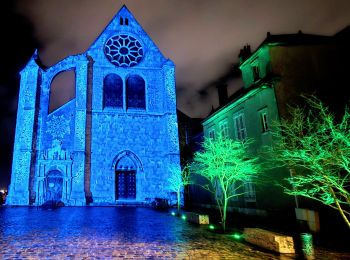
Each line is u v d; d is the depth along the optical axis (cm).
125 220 1889
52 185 3472
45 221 1781
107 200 3494
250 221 1814
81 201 3347
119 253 946
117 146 3697
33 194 3372
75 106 3697
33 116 3531
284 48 1928
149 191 3656
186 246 1061
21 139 3450
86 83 3750
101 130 3700
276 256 924
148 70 4088
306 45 1956
